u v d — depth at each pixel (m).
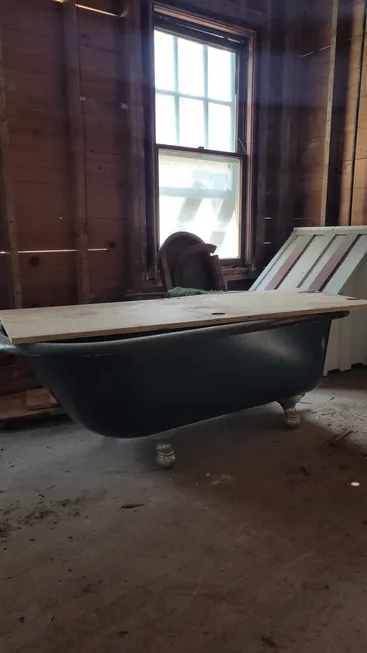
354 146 3.40
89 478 1.86
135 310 1.95
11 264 2.49
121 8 2.72
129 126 2.82
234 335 1.81
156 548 1.44
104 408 1.73
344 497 1.71
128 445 2.15
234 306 2.03
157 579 1.31
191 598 1.24
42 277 2.71
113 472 1.91
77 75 2.57
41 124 2.58
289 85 3.55
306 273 3.20
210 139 3.32
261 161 3.50
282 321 1.94
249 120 3.43
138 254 2.96
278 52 3.57
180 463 1.98
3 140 2.36
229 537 1.49
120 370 1.67
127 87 2.79
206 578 1.31
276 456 2.02
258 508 1.65
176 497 1.72
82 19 2.62
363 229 3.09
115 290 2.99
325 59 3.47
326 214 3.57
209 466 1.95
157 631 1.14
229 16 3.15
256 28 3.33
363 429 2.28
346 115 3.44
